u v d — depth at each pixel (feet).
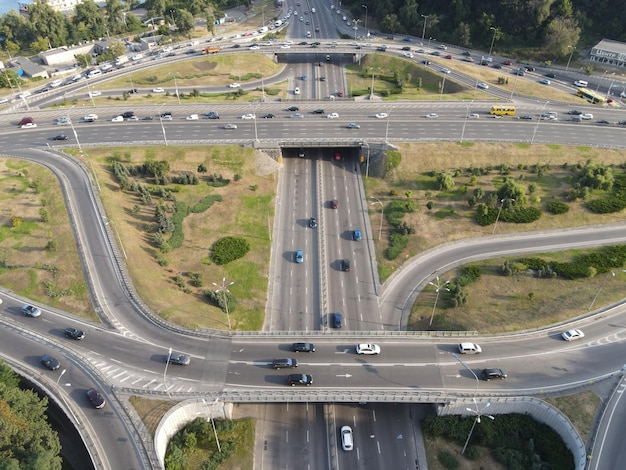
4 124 479.00
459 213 394.32
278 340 281.13
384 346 277.64
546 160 437.17
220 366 264.31
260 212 402.72
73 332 276.00
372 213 405.80
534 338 286.05
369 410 273.54
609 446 230.48
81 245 336.29
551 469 237.25
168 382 253.65
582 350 278.05
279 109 514.27
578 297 316.19
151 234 366.84
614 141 460.14
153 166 407.64
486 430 250.57
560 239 371.35
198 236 373.81
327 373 260.83
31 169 404.57
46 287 311.06
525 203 392.47
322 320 320.91
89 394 241.14
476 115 498.28
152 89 581.94
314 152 476.13
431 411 270.87
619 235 372.38
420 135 464.65
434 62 652.48
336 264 362.53
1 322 287.89
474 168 427.74
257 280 347.77
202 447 251.80
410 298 335.88
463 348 272.92
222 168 433.07
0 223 355.15
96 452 220.23
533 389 255.09
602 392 254.06
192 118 487.20
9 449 208.95
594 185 402.72
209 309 317.83
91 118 481.46
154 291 315.78
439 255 364.58
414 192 417.90
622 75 630.33
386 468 247.29
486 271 346.54
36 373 256.52
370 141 449.48
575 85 604.90
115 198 384.88
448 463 246.06
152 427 230.89
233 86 603.67
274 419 269.44
